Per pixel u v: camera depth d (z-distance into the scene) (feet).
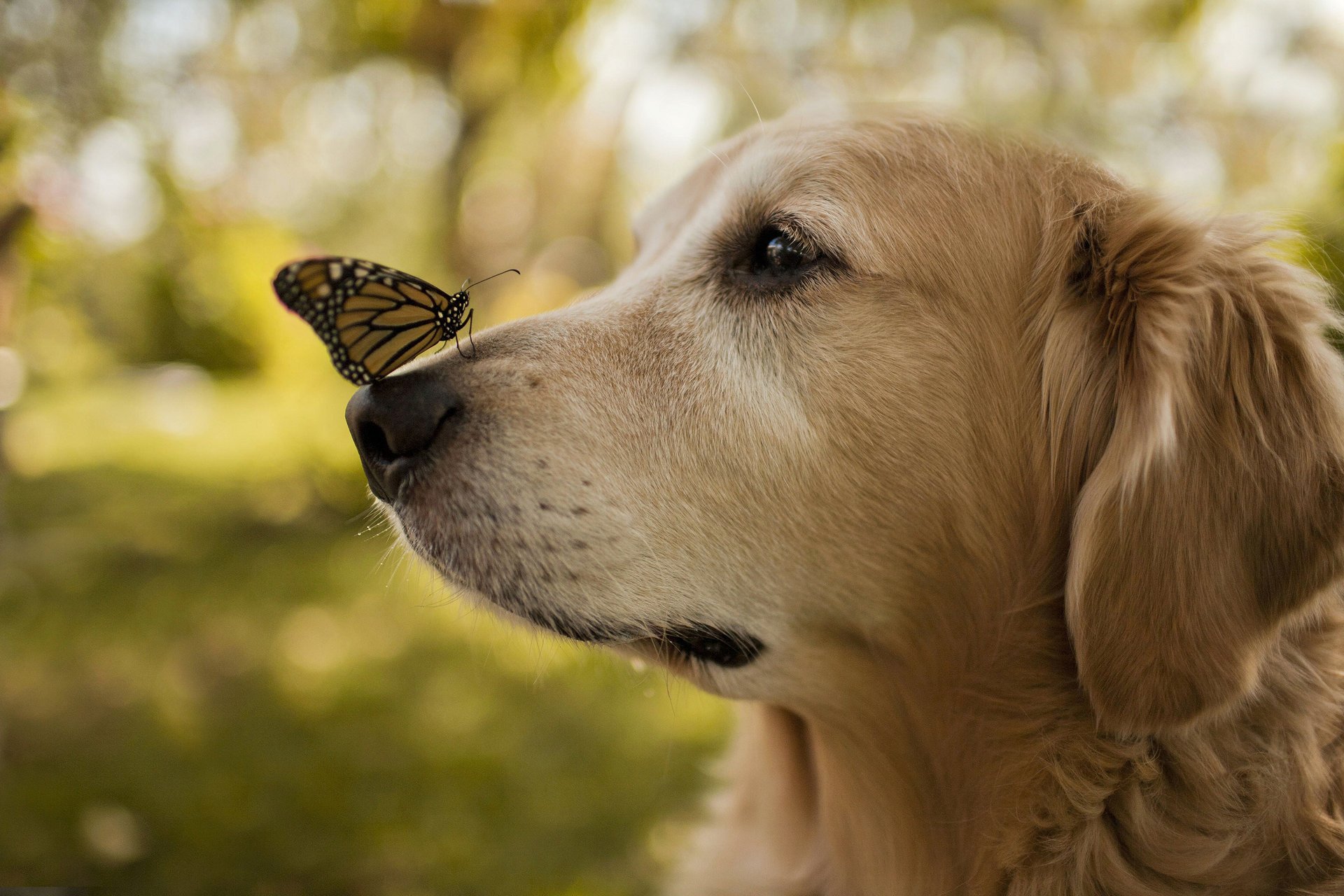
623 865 2.72
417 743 3.32
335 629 4.46
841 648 2.00
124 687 3.73
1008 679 1.96
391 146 7.25
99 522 5.98
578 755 3.28
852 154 1.99
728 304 2.00
